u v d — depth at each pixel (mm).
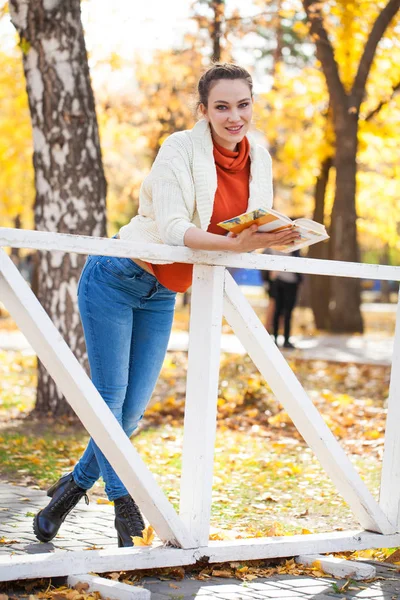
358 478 4875
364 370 15711
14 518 5590
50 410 10484
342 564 4508
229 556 4414
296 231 4047
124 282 4547
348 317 25781
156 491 4238
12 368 15469
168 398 11383
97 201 10234
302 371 15289
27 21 10031
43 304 10188
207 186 4359
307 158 22625
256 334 4512
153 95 19391
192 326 4410
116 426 4121
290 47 24500
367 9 18875
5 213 26953
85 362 10141
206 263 4297
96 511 5922
